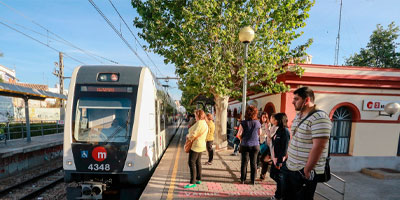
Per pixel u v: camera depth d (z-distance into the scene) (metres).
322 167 2.38
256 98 11.36
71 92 4.63
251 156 4.82
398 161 8.40
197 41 7.73
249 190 4.53
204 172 5.79
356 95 8.27
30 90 10.39
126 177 4.34
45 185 6.73
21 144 9.85
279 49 7.56
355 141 8.34
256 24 7.49
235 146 8.20
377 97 8.31
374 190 5.79
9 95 9.48
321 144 2.16
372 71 8.16
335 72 8.08
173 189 4.51
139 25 8.16
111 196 4.43
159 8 7.71
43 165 9.87
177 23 7.79
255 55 7.25
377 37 14.23
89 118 4.53
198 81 7.58
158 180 5.04
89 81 4.72
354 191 5.63
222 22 7.31
